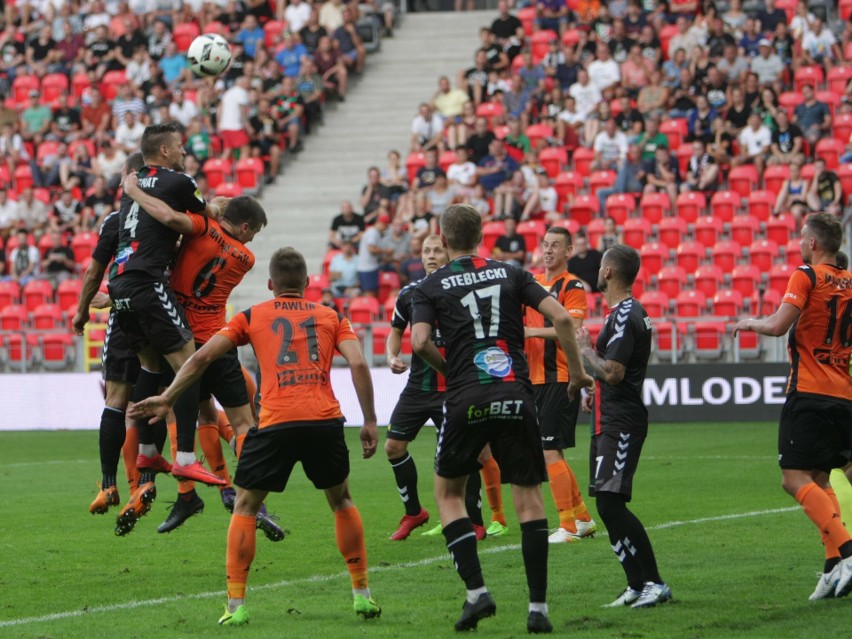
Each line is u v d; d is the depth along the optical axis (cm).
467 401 2161
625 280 2489
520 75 8381
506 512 3841
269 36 9456
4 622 2344
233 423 3072
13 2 10144
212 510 3938
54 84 9481
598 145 7738
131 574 2861
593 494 2434
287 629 2219
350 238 7656
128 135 8556
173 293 2895
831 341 2441
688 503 3841
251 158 8488
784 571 2678
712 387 6481
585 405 2655
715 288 6844
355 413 6975
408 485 3309
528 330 3039
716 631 2120
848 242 6812
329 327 2330
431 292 2228
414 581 2697
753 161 7431
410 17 10100
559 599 2444
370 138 8838
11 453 5966
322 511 3847
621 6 8600
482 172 7725
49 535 3456
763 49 7950
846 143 7431
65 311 7625
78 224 8188
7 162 8706
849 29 8188
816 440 2427
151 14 9675
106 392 3042
